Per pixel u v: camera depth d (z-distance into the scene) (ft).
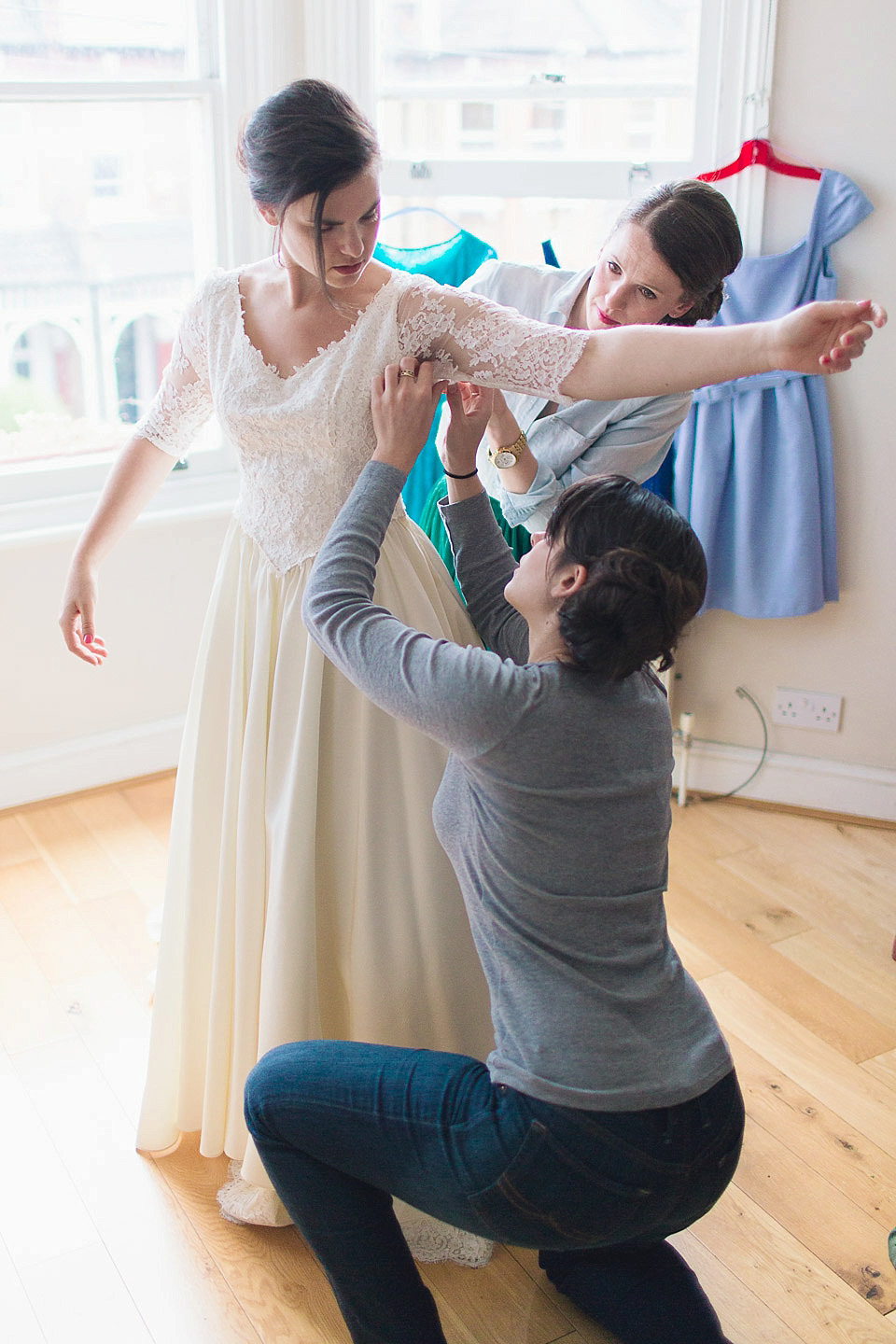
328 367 4.83
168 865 5.90
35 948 7.68
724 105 8.14
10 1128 6.30
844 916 8.18
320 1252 4.58
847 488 8.64
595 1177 4.03
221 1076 5.71
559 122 8.64
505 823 4.13
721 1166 4.18
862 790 9.28
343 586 4.41
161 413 5.70
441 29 8.57
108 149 8.73
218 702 5.55
